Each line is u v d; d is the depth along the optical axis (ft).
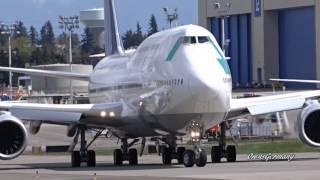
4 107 290.76
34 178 229.04
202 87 258.57
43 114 292.81
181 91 265.75
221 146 310.04
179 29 279.69
